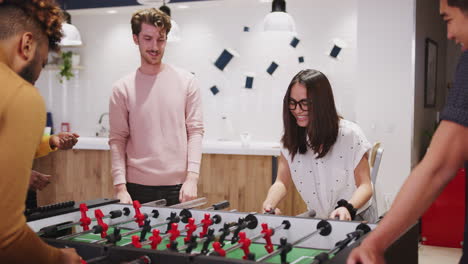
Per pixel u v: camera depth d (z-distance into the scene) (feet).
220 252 4.35
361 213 7.39
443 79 19.17
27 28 3.80
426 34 15.96
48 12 3.98
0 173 3.36
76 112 19.60
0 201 3.36
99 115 19.30
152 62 8.69
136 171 8.84
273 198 7.14
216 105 17.99
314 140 6.82
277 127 17.31
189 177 8.75
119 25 18.83
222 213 6.00
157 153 8.75
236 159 14.40
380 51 14.61
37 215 5.77
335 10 16.49
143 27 8.51
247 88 17.56
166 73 8.92
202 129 9.23
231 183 14.47
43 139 6.58
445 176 3.49
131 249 4.32
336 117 6.88
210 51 17.97
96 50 19.20
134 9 17.79
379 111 14.66
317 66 16.79
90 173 15.83
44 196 16.40
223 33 17.76
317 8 16.70
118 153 8.80
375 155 10.91
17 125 3.43
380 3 14.56
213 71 17.95
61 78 19.67
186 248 4.69
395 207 3.53
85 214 6.00
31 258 3.57
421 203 3.49
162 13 8.67
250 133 17.63
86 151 15.85
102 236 5.60
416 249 5.18
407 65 14.35
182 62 18.37
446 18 3.60
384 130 14.62
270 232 5.08
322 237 5.43
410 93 14.34
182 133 8.94
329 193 7.26
